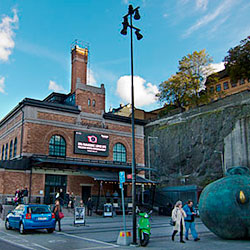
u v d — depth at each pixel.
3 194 26.72
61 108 31.98
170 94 59.25
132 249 10.59
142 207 33.25
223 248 10.23
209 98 56.41
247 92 48.28
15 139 31.64
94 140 33.84
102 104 35.72
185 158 53.97
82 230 16.69
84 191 32.28
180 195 39.09
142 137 38.62
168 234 15.05
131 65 13.77
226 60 49.81
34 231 16.14
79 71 38.69
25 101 29.62
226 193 11.66
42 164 28.62
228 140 47.66
